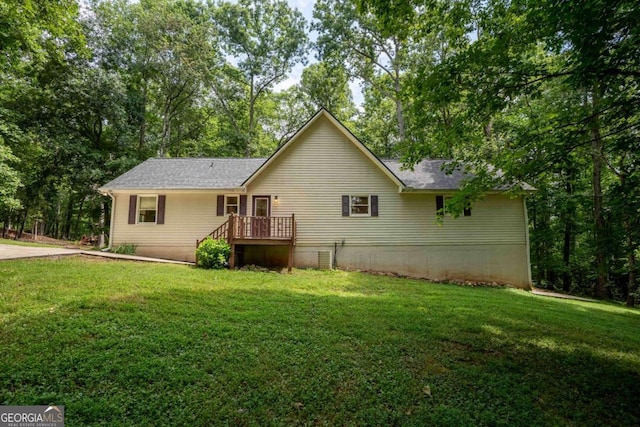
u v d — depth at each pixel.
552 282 18.31
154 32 19.78
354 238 12.62
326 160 12.95
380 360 4.00
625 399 3.58
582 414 3.24
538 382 3.76
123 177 13.30
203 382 3.24
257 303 6.08
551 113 6.06
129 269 8.20
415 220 12.83
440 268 12.70
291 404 3.02
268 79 27.00
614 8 3.79
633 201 5.33
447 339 4.86
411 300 7.36
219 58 25.41
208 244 10.41
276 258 12.48
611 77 4.57
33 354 3.45
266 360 3.77
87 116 18.52
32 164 17.67
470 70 5.28
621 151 5.54
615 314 8.92
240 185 12.59
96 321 4.43
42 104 17.14
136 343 3.88
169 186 12.62
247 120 29.30
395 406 3.11
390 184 12.95
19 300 5.00
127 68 20.34
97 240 20.08
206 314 5.15
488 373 3.86
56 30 8.80
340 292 7.89
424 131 7.92
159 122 24.59
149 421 2.66
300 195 12.74
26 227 26.12
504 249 12.91
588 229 15.01
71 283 6.18
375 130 28.16
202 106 24.22
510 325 5.81
